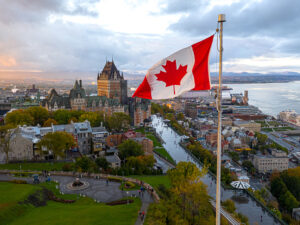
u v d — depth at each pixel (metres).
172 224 73.75
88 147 182.00
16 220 76.25
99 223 72.44
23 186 100.56
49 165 138.88
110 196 97.50
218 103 33.28
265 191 168.00
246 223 113.25
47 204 90.56
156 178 128.38
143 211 79.44
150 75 37.69
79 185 105.75
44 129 173.75
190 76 36.91
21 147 151.88
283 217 146.38
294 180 187.75
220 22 31.72
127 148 164.25
